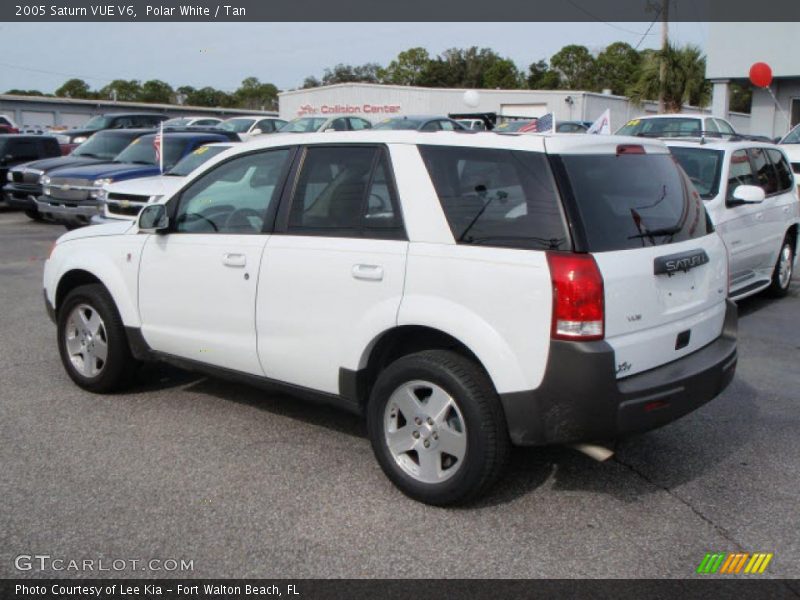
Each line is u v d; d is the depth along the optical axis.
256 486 4.37
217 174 5.18
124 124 26.92
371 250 4.29
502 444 3.94
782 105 22.56
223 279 4.95
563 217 3.80
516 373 3.81
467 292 3.94
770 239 8.80
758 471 4.64
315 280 4.49
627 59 76.25
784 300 9.46
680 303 4.22
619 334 3.83
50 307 6.10
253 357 4.88
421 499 4.15
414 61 85.88
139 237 5.46
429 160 4.23
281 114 45.53
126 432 5.12
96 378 5.77
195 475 4.49
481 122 22.11
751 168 8.68
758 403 5.81
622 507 4.18
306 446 4.93
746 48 22.30
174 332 5.29
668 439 5.12
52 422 5.28
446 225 4.09
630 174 4.25
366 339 4.29
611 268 3.78
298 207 4.70
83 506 4.11
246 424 5.29
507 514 4.08
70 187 13.20
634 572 3.57
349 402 4.49
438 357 4.07
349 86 41.88
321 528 3.92
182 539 3.80
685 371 4.10
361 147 4.50
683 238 4.34
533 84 76.94
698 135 9.47
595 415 3.74
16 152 17.94
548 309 3.72
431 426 4.10
